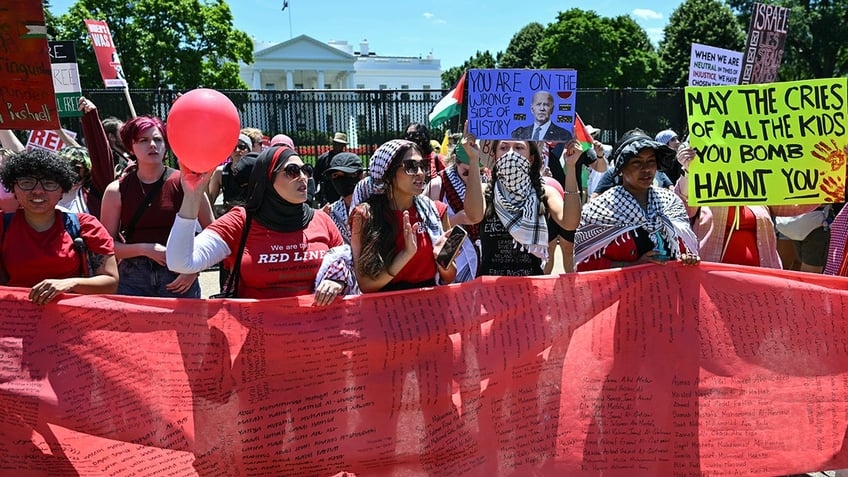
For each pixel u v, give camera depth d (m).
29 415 2.92
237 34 34.03
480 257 3.91
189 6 31.91
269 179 3.04
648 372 3.26
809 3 39.41
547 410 3.22
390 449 3.07
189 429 2.96
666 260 3.48
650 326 3.27
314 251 3.16
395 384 3.06
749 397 3.29
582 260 3.62
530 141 3.68
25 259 3.00
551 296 3.22
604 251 3.56
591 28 48.69
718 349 3.28
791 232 5.18
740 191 3.59
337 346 3.02
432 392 3.09
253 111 12.38
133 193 3.84
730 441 3.28
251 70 65.00
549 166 6.55
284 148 3.10
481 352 3.14
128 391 2.94
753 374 3.29
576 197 3.48
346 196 4.79
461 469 3.13
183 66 32.06
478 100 3.64
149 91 11.21
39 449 2.95
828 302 3.30
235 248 3.10
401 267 3.01
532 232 3.58
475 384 3.13
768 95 3.58
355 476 3.06
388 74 75.81
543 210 3.65
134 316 2.95
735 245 4.09
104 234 3.20
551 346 3.21
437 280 3.30
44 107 3.22
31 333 2.94
